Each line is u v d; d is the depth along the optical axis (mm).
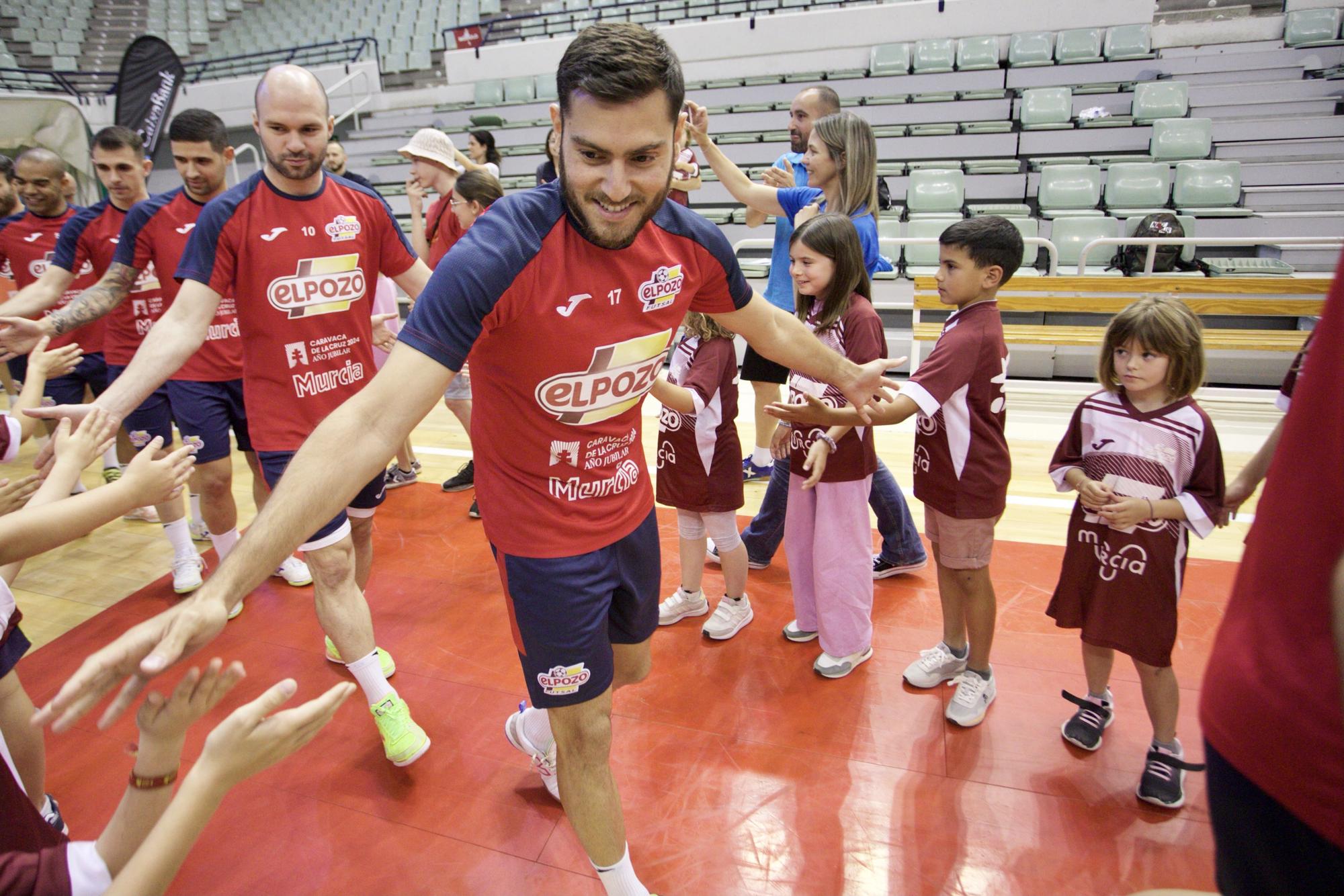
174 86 8023
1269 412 4660
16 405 1725
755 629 2699
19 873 943
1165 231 5902
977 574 2084
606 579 1457
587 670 1442
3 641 1598
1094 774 1998
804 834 1835
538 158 9828
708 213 8055
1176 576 1806
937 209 7508
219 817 1932
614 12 11086
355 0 13555
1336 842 683
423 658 2594
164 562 3430
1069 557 1966
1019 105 8570
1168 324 1708
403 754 2074
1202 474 1764
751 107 9242
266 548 945
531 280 1185
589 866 1776
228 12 14539
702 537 2646
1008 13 9109
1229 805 766
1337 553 662
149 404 3139
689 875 1734
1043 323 5473
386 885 1734
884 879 1709
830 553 2270
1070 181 7367
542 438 1341
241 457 4785
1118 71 8570
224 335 2787
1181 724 2170
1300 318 5176
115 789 2035
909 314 6457
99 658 828
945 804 1912
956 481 2018
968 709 2176
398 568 3219
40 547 1247
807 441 2246
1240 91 8070
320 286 2186
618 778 2023
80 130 9383
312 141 2049
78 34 13523
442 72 11773
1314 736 680
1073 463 1958
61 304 3768
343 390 2307
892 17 9414
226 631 2771
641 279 1282
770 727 2203
